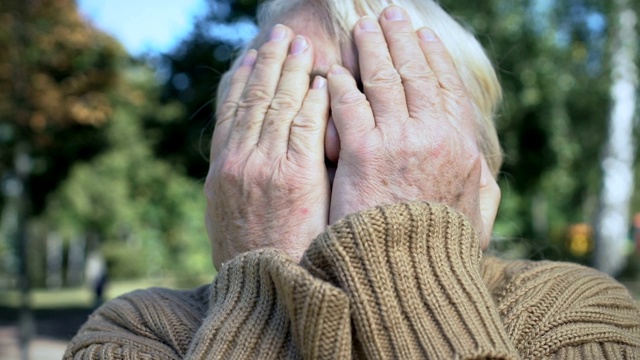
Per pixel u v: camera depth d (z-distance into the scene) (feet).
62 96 33.71
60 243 115.65
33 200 52.75
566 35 29.53
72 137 44.42
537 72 28.25
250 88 4.77
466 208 4.36
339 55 4.73
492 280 4.55
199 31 28.32
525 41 27.58
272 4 5.33
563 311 4.15
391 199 4.17
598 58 30.17
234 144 4.62
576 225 44.52
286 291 3.73
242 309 3.98
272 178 4.39
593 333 4.07
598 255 32.78
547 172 32.53
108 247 88.99
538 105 29.58
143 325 4.47
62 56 33.32
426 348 3.59
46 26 31.99
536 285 4.32
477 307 3.75
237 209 4.47
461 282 3.82
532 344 4.01
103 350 4.26
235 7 27.30
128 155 64.18
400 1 4.96
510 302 4.22
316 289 3.63
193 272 79.71
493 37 26.07
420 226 3.87
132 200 74.74
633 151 32.17
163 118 32.50
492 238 6.57
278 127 4.54
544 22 28.22
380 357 3.61
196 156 31.42
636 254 49.67
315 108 4.51
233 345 3.87
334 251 3.80
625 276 48.75
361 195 4.17
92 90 35.01
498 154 5.23
